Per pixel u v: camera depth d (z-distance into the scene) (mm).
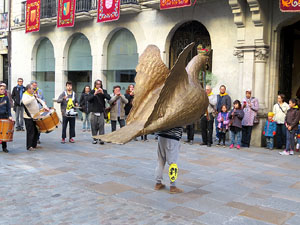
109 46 16047
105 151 9297
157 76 4293
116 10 13961
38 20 17875
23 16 20172
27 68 20266
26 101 8898
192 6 12594
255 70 11000
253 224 4336
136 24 14422
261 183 6344
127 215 4594
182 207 4918
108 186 5918
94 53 16266
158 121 4000
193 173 7000
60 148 9625
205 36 12875
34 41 19641
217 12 12000
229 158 8656
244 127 10516
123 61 15531
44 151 9125
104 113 10422
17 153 8781
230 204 5094
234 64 11672
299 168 7715
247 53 11008
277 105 10250
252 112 10336
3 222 4312
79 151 9211
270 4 10891
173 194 5516
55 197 5309
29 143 9188
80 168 7223
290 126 9234
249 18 10914
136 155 8805
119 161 8008
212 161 8250
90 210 4770
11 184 5961
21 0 20172
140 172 6961
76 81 18219
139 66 4395
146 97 4273
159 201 5160
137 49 14664
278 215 4684
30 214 4594
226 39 11836
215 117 10992
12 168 7133
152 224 4289
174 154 5426
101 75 16078
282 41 11406
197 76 4594
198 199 5289
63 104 10516
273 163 8180
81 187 5848
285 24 11109
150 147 10109
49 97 19500
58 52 18094
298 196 5586
